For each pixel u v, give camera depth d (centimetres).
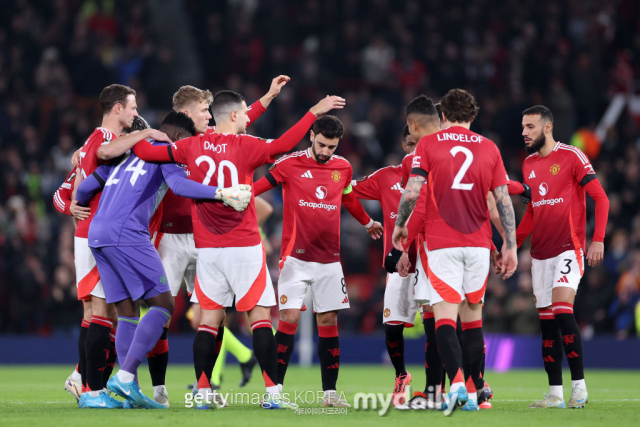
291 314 2345
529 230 2467
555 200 2342
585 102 7156
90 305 2269
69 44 7131
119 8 7800
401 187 2231
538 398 2678
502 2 7888
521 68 7394
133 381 2020
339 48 7556
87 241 2164
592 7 7731
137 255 2070
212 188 2008
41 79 6825
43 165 6209
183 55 8012
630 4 7806
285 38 7738
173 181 2058
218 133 2133
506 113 6788
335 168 2375
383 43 7506
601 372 4647
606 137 6900
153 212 2162
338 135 2295
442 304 1978
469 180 1991
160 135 2119
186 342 5072
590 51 7306
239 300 2070
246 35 7525
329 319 2333
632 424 1709
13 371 4328
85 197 2172
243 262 2059
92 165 2198
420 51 7556
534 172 2394
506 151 6725
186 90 2445
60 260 5244
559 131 6788
